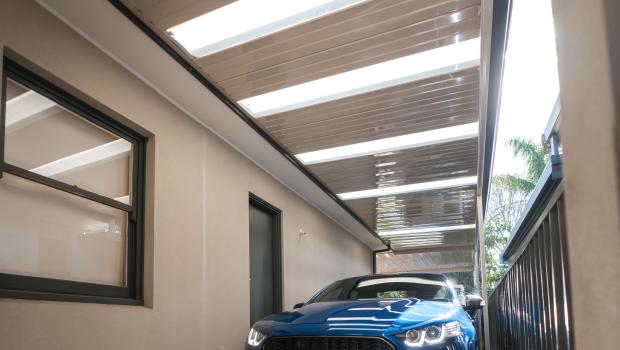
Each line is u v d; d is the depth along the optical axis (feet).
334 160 24.43
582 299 1.96
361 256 47.62
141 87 14.78
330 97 17.49
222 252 18.71
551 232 11.52
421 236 48.37
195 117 17.78
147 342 13.60
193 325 16.10
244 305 20.02
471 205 35.58
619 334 1.73
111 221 13.43
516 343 20.52
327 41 13.98
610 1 1.86
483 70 15.19
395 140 22.11
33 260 10.75
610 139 1.81
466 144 22.88
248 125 19.13
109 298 12.75
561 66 2.12
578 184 1.98
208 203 18.11
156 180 14.96
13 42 10.29
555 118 10.77
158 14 12.39
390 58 15.05
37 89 11.32
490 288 80.28
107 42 13.00
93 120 13.09
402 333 11.68
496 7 11.99
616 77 1.81
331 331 11.94
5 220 10.17
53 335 10.40
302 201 30.12
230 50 14.20
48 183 11.30
